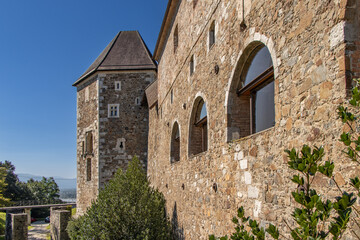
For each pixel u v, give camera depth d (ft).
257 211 17.97
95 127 86.58
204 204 28.04
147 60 90.38
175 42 45.16
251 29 19.44
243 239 9.58
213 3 27.20
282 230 15.28
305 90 13.82
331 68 12.27
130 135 85.46
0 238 91.30
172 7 43.45
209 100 27.66
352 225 10.71
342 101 11.64
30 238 97.91
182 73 38.88
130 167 52.21
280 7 16.08
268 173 16.85
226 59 23.66
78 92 97.60
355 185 7.69
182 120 38.24
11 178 195.42
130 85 87.10
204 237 27.63
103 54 96.32
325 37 12.66
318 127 12.89
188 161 34.35
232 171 21.79
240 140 20.56
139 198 42.16
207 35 28.76
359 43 11.71
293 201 14.40
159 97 59.57
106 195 42.86
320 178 12.57
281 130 15.62
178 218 38.86
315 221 7.59
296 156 8.27
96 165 84.48
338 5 11.99
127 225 36.81
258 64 20.16
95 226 36.96
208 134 27.61
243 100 22.82
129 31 99.35
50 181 242.58
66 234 73.87
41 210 183.32
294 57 14.70
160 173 55.47
